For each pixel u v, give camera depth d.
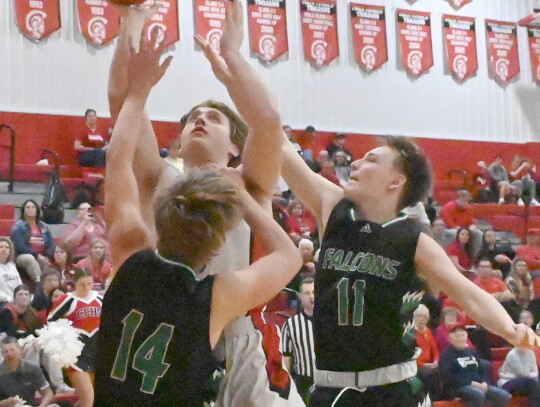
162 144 15.60
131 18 2.96
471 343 9.88
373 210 3.99
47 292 8.80
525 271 12.06
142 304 2.43
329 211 4.10
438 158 18.08
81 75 15.24
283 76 16.91
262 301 2.55
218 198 2.45
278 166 2.96
